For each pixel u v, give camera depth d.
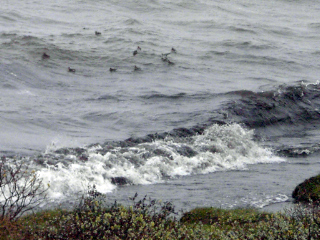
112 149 37.56
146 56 88.12
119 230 16.81
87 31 109.06
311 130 54.97
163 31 116.00
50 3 147.25
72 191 28.75
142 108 54.62
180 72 79.38
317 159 42.03
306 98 62.94
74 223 17.31
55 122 47.34
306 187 28.73
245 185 32.12
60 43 91.38
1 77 64.75
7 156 33.72
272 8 187.38
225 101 57.41
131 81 71.25
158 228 17.91
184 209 26.09
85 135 43.38
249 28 128.50
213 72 81.44
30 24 114.81
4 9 126.50
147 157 36.88
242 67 87.31
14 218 18.88
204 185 32.06
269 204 27.42
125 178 32.59
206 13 153.38
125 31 109.62
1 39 89.19
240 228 18.91
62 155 34.72
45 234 16.94
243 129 47.94
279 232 17.25
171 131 44.81
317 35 131.00
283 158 42.34
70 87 66.00
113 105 55.91
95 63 82.19
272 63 91.50
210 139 43.94
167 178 34.09
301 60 95.50
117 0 156.00
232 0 191.88
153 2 156.38
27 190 25.61
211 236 17.91
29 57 78.25
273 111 57.28
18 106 52.28
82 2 151.38
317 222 18.17
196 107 55.00
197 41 106.81
